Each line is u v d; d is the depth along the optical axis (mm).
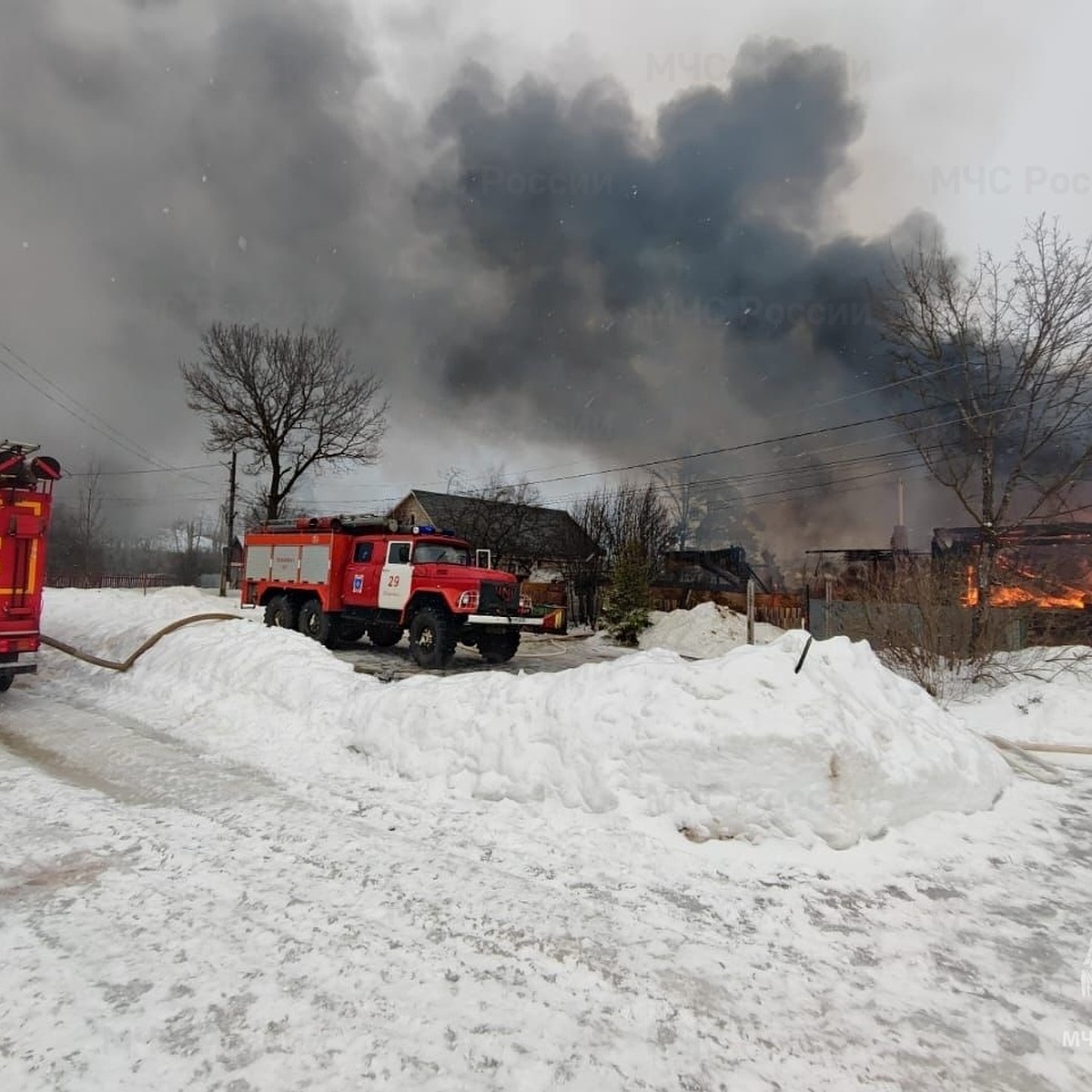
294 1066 2186
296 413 28969
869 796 4141
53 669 9453
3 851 3744
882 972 2854
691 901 3400
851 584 16344
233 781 5027
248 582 15773
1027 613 11148
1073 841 4320
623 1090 2135
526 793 4523
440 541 13242
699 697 4422
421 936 2996
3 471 7367
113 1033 2303
